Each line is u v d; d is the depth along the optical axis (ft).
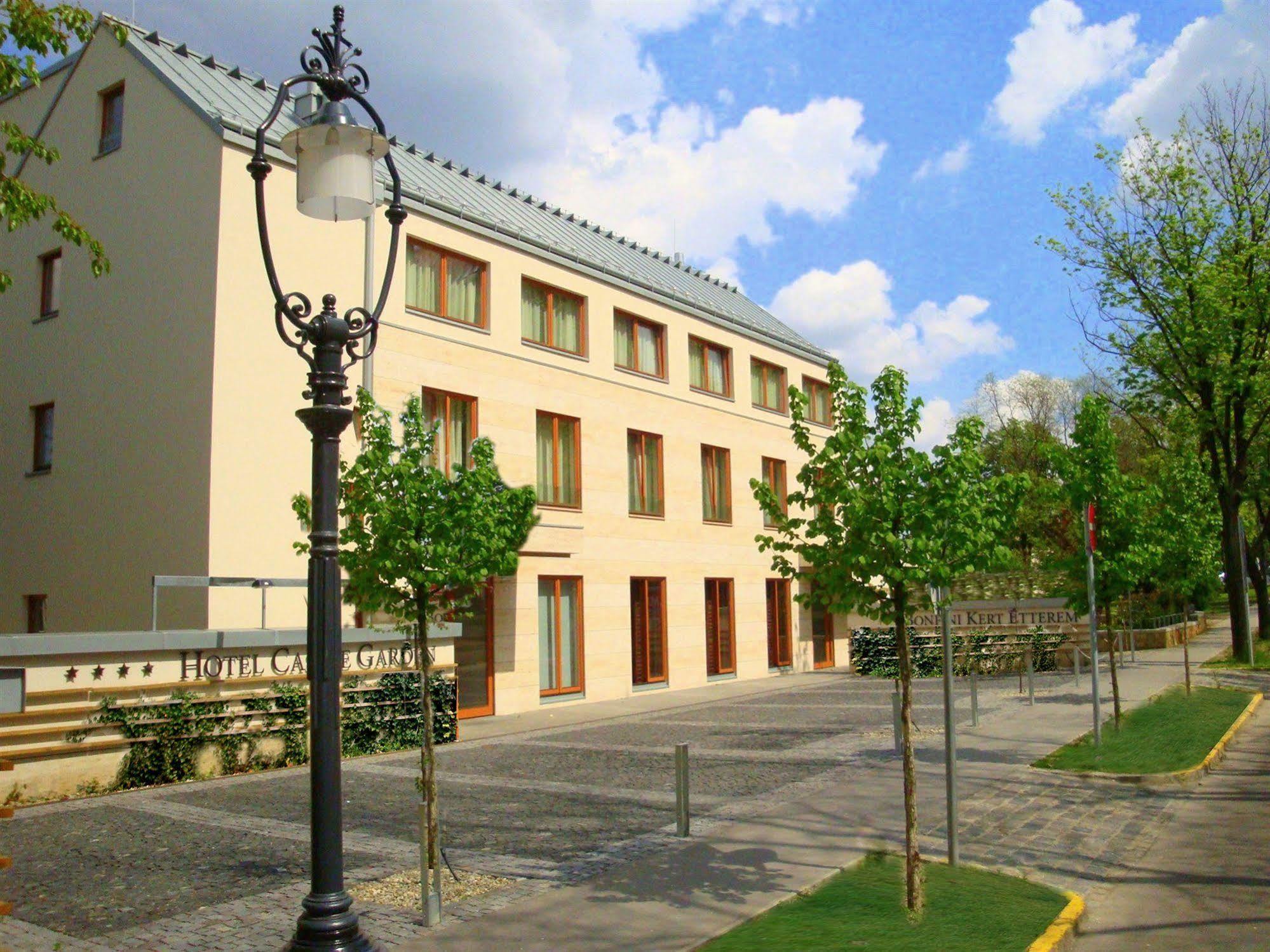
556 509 70.59
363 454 25.30
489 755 47.39
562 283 72.84
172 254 53.11
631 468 79.61
